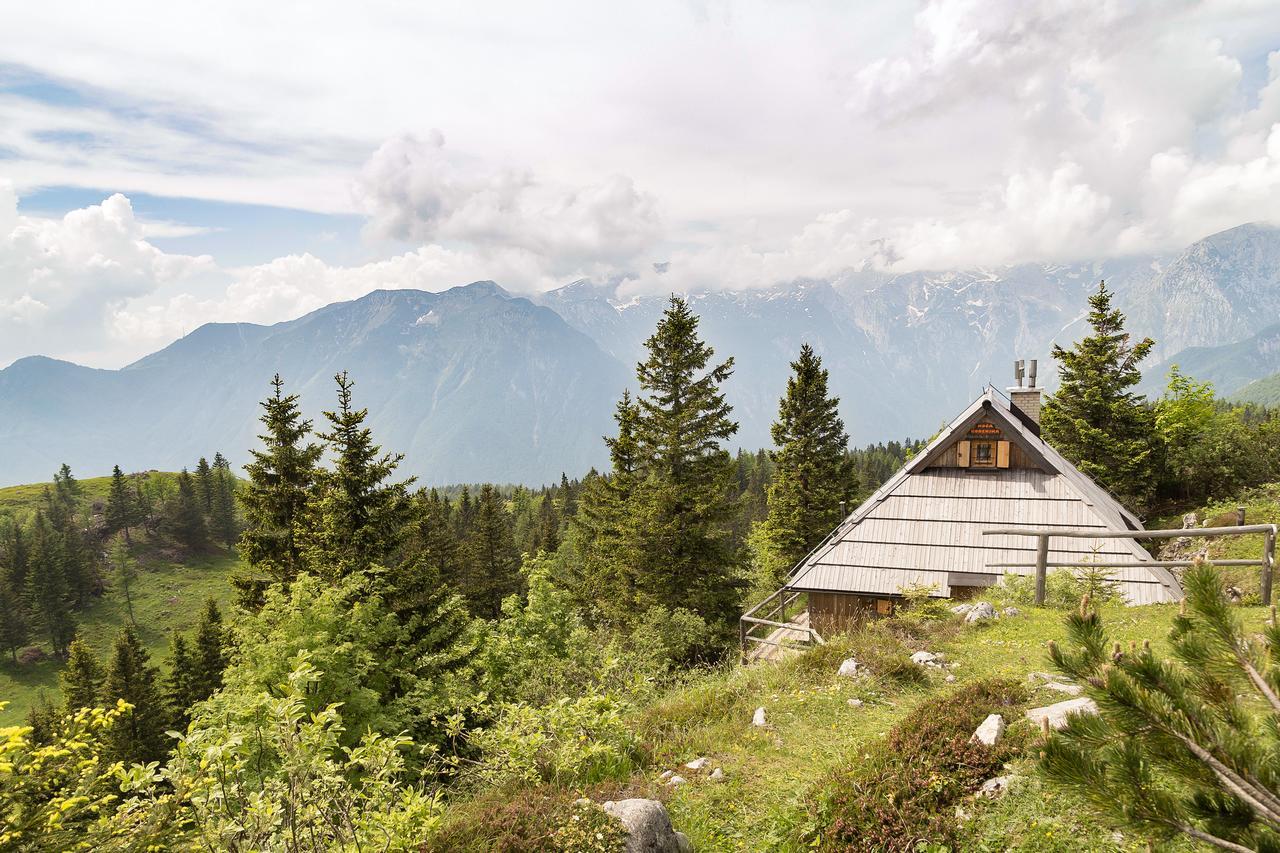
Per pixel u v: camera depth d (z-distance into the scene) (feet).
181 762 18.49
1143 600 61.26
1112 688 12.09
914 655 37.11
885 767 23.43
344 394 77.25
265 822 18.01
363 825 19.92
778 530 126.72
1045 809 19.65
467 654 70.64
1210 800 11.59
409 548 112.88
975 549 71.82
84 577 341.62
